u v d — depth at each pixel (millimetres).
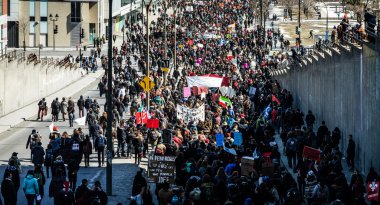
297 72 67812
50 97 82312
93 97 81000
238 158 37719
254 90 67625
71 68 97312
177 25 151125
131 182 41188
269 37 130250
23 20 137000
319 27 160000
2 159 47844
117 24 161625
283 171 37844
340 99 49562
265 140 42688
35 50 131000
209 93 64875
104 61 107188
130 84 79625
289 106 60875
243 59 101688
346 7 133250
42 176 34438
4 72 68375
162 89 68625
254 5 190625
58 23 138125
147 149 48094
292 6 191625
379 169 39688
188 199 29156
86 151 44812
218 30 143500
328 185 33156
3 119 65750
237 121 52250
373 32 43250
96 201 29625
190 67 96875
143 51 112500
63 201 32062
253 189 32062
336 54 50781
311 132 43406
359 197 30172
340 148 49500
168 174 36219
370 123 41594
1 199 36531
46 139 56000
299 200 31219
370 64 41500
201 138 43219
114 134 49531
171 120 54156
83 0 138250
